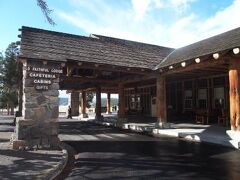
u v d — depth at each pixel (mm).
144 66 18203
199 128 17938
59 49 15742
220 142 12945
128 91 34938
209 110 21344
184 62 15359
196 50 16828
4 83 32812
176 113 26500
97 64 16297
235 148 11914
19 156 9883
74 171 8297
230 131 13062
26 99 12094
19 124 11727
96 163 9336
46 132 12148
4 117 37719
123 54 18812
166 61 18797
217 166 8711
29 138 11812
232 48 12414
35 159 9414
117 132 19078
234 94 13062
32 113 12070
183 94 25922
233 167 8555
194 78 24312
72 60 15234
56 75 12773
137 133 18250
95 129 21422
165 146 12688
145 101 31547
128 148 12289
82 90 33781
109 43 19688
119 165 9023
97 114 28531
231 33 16469
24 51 13477
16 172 7711
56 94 12602
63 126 24188
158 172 8102
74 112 40469
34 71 12406
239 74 13109
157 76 18750
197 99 24219
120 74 21766
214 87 22516
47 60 12547
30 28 15984
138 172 8133
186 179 7359
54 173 7750
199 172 8039
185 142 13828
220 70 18531
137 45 21531
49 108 12383
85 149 12109
